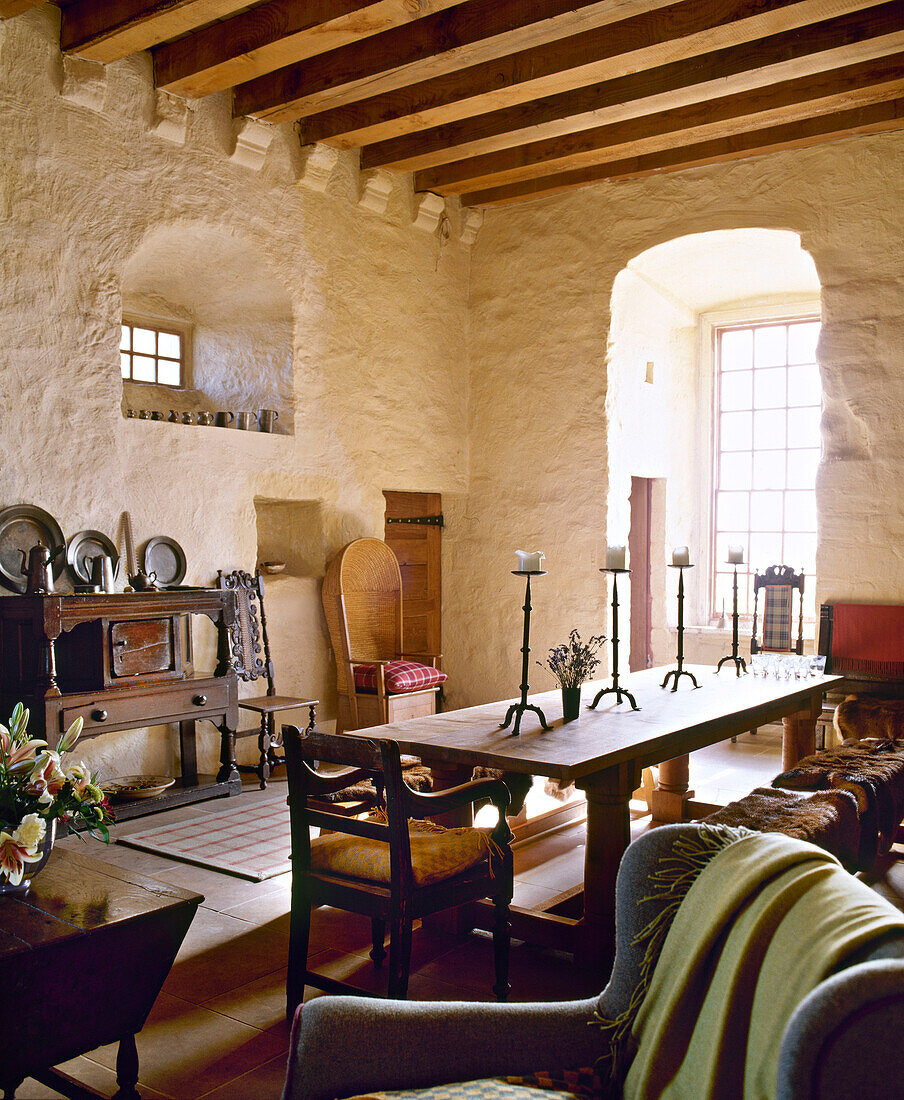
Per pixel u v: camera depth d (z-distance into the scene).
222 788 4.85
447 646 7.35
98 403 4.75
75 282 4.65
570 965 2.92
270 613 5.76
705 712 3.41
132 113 4.91
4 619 4.11
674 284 7.19
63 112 4.59
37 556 4.10
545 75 4.79
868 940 1.08
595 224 6.59
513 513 6.98
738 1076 1.18
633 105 5.17
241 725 5.52
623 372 6.80
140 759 4.88
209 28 4.70
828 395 5.70
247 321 5.96
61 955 1.87
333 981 2.47
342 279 6.15
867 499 5.57
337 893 2.46
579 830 4.42
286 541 6.28
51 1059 1.88
